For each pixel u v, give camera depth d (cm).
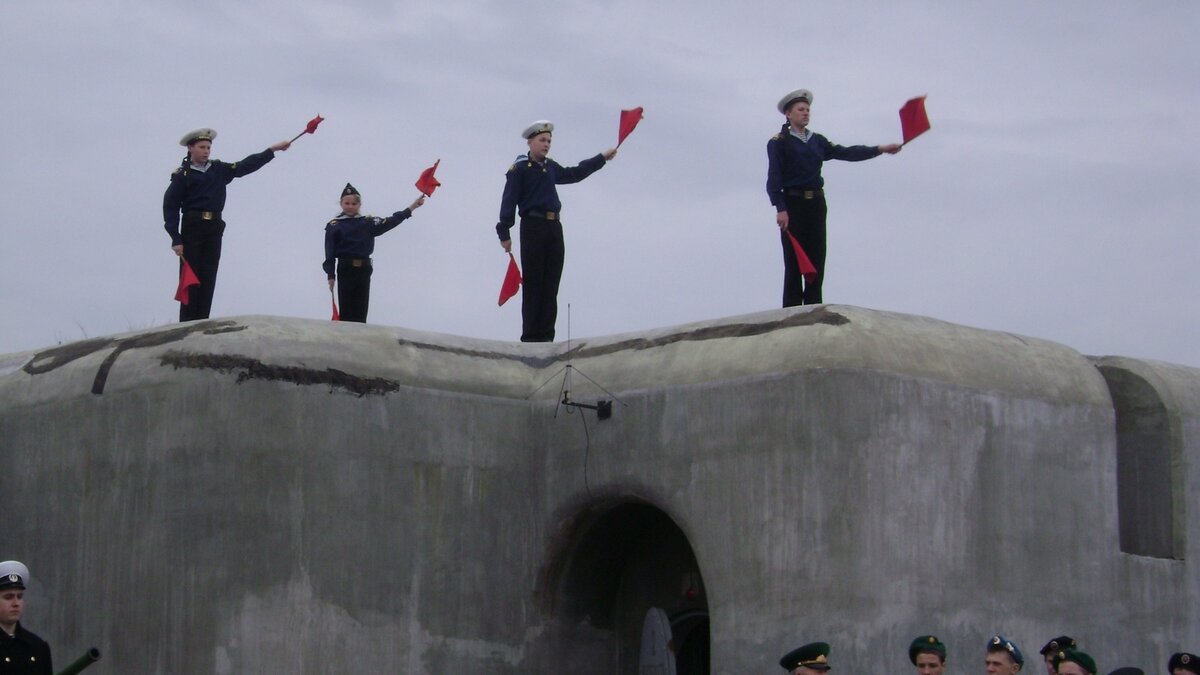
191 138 1741
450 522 1577
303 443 1520
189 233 1733
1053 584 1516
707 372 1512
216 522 1494
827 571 1427
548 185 1753
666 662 1562
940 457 1471
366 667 1520
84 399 1575
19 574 1143
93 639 1533
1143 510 1628
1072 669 1134
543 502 1611
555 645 1614
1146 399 1631
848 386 1444
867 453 1439
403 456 1561
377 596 1534
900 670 1423
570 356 1628
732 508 1478
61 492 1583
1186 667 1169
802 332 1474
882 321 1491
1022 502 1510
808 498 1440
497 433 1609
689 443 1513
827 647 1212
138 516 1523
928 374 1475
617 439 1564
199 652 1478
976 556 1476
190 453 1506
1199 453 1633
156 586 1501
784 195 1675
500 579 1596
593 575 1634
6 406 1641
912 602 1438
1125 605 1559
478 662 1575
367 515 1538
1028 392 1529
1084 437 1558
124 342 1584
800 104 1678
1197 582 1611
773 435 1462
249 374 1512
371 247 1822
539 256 1748
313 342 1543
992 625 1473
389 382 1562
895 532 1440
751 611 1455
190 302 1741
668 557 1630
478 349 1634
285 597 1496
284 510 1505
